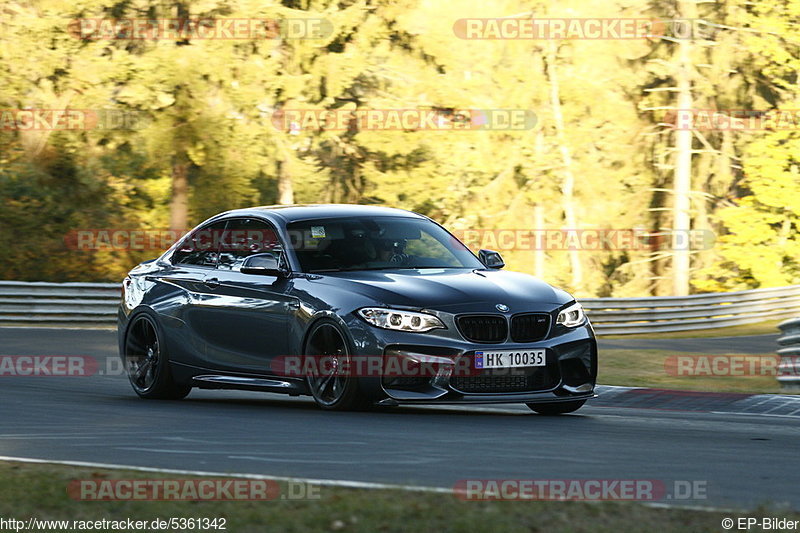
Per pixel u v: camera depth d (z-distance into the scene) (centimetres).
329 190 13850
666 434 2595
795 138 14475
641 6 14912
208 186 12669
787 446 2384
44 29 12650
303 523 1437
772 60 14938
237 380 3184
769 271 14412
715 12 15325
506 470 1953
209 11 12600
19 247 13088
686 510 1542
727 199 16150
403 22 13650
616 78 15175
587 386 3003
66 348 5647
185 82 12331
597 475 1912
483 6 14138
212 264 3384
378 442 2295
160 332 3416
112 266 13400
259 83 12725
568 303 3033
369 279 3005
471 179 14012
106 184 13350
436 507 1530
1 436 2389
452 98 13738
